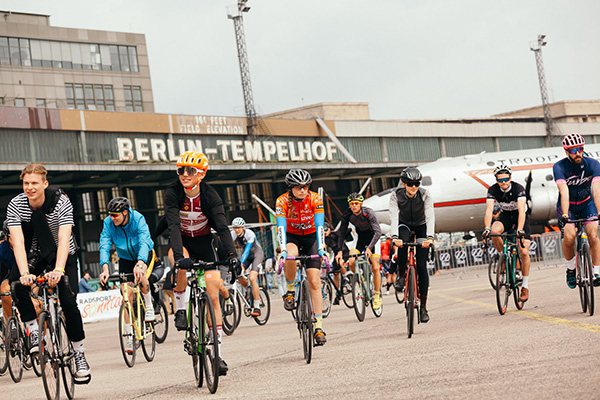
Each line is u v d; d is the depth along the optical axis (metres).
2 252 8.77
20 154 37.50
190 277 6.18
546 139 62.28
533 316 8.73
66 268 6.02
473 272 27.06
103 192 46.66
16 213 5.86
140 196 47.41
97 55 58.94
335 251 13.88
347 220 12.07
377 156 52.53
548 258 24.98
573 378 4.76
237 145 44.22
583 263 8.28
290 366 6.89
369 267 12.25
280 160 45.81
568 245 8.54
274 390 5.59
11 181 37.78
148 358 9.03
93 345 12.77
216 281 6.05
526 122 62.38
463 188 31.62
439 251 28.39
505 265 9.51
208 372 5.93
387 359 6.59
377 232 11.79
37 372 8.72
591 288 8.09
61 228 5.88
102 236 9.39
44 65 56.22
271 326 12.62
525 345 6.45
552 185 32.69
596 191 8.34
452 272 28.38
